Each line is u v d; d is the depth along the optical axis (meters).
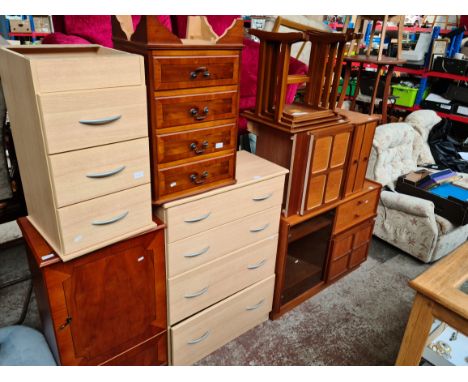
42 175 1.18
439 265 1.45
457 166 3.42
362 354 1.97
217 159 1.55
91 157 1.17
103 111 1.14
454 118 4.47
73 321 1.35
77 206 1.20
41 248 1.28
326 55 1.94
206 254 1.66
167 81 1.29
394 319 2.22
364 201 2.37
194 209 1.53
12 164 1.71
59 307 1.30
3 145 1.62
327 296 2.38
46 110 1.03
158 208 1.48
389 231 2.86
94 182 1.20
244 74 2.83
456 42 4.60
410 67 4.70
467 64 4.25
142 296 1.52
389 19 3.69
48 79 1.02
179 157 1.43
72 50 1.38
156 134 1.34
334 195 2.13
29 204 1.44
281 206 1.93
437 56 4.52
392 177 2.97
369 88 4.82
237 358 1.90
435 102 4.61
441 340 1.56
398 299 2.39
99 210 1.25
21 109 1.16
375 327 2.16
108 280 1.39
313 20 4.12
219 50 1.38
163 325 1.66
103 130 1.16
